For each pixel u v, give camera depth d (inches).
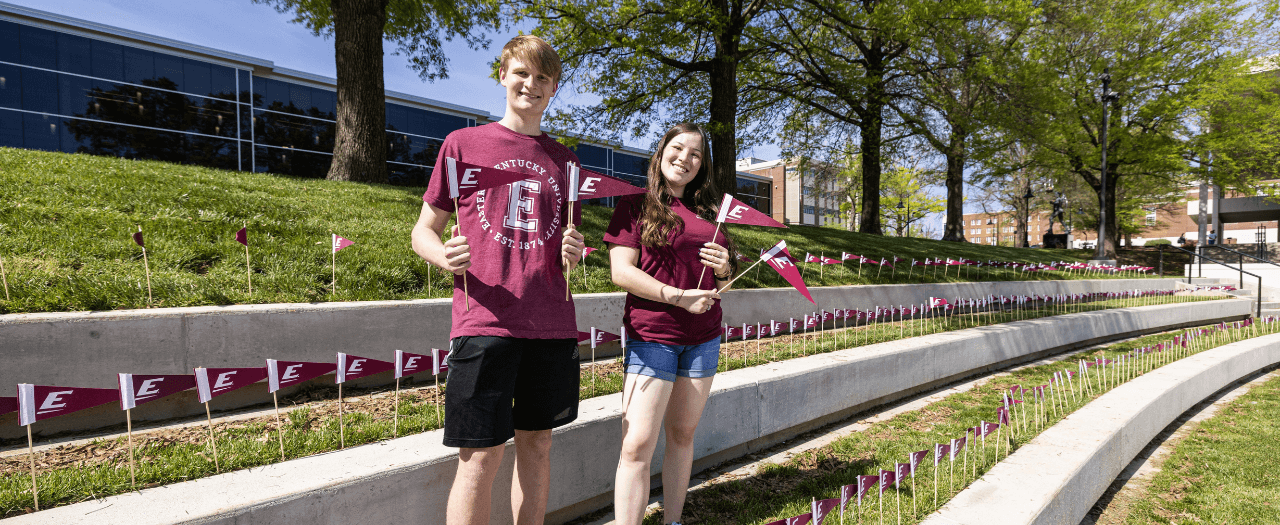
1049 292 394.0
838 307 257.8
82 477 75.2
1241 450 162.7
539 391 72.0
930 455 127.5
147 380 71.0
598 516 105.4
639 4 485.1
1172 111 706.2
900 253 425.1
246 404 113.7
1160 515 124.6
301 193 249.3
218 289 125.5
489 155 71.7
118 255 135.1
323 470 77.4
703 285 86.7
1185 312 389.4
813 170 892.6
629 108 617.0
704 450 121.7
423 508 82.1
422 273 169.3
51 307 103.1
